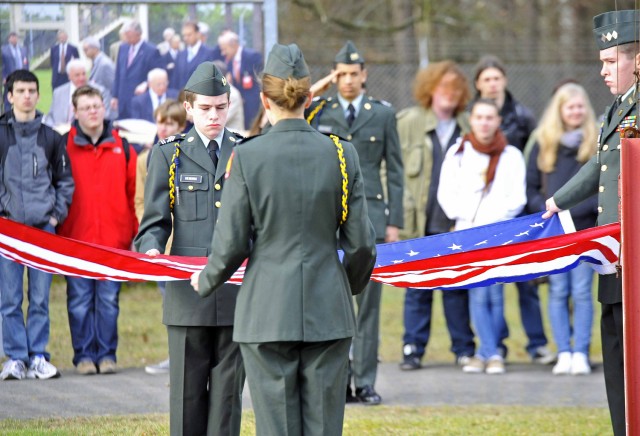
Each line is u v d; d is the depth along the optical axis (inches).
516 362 533.0
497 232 359.6
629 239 281.9
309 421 266.1
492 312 515.8
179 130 454.6
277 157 261.7
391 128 433.1
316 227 263.4
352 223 267.3
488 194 480.4
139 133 487.5
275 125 267.3
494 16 1099.3
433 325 653.3
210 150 310.2
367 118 428.1
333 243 267.4
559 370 495.5
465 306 515.5
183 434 305.4
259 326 259.9
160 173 308.0
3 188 425.4
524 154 518.0
